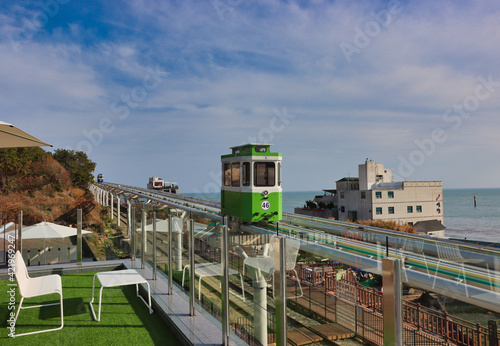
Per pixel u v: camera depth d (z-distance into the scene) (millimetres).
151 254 7391
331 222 8703
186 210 5793
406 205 62250
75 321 5031
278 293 3199
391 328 2113
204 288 4953
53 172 36031
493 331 2080
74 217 11578
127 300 6012
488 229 107125
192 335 4203
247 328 3941
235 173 11914
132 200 11172
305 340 2855
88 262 8344
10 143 5676
